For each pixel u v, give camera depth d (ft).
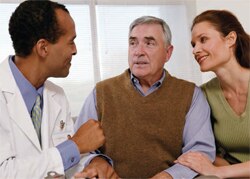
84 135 3.53
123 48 8.00
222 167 3.85
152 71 4.32
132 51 4.41
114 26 7.97
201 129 4.19
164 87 4.42
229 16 4.40
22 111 3.57
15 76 3.64
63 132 4.04
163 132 4.23
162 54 4.41
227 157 4.57
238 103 4.35
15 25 3.42
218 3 7.45
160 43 4.36
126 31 8.02
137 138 4.26
